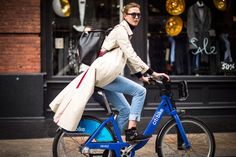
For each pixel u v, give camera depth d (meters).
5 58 8.02
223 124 8.48
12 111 7.96
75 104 4.87
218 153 6.49
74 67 8.57
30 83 8.00
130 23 5.10
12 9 8.00
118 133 5.15
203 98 8.80
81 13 8.67
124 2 8.59
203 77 8.84
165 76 5.11
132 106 5.08
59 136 5.06
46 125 7.99
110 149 5.11
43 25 8.25
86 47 5.10
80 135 5.12
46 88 8.23
